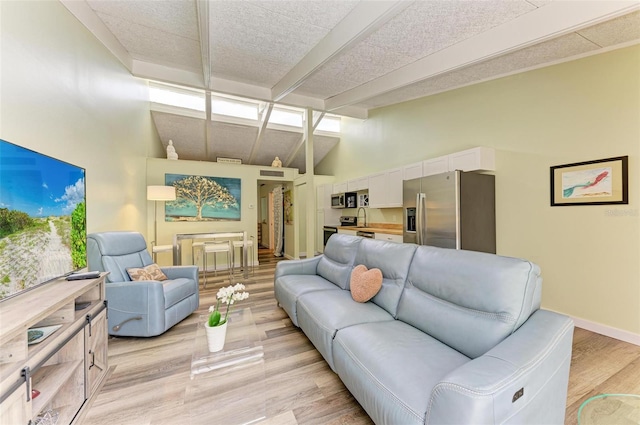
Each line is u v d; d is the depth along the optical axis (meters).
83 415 1.57
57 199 1.83
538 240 3.01
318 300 2.28
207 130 6.32
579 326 2.70
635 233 2.36
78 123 2.51
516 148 3.20
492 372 0.98
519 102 3.17
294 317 2.54
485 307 1.43
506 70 3.11
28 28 1.87
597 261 2.58
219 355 1.81
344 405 1.64
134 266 2.93
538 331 1.25
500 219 3.38
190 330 2.73
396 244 2.32
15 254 1.44
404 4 2.09
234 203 6.04
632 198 2.37
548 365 1.12
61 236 1.87
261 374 1.70
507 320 1.33
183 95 5.75
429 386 1.15
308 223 4.93
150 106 5.47
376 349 1.46
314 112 6.63
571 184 2.74
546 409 1.13
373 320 1.89
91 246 2.60
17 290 1.45
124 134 3.75
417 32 2.62
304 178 6.25
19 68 1.78
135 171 4.34
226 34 2.90
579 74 2.67
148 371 2.01
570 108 2.74
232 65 3.63
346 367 1.54
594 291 2.60
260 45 3.12
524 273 1.39
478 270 1.54
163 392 1.79
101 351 1.92
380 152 5.70
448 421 0.94
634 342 2.35
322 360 2.14
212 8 2.48
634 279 2.37
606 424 1.16
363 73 3.65
